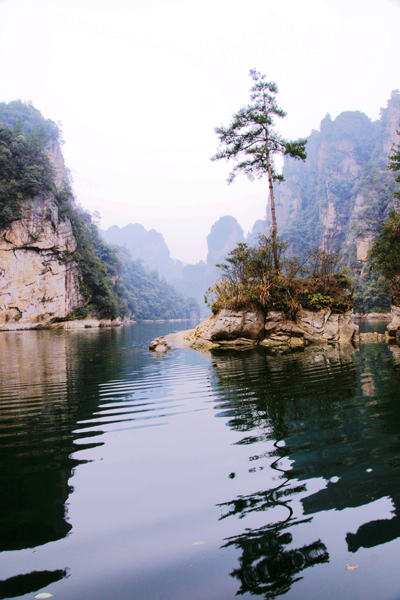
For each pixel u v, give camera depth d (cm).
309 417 384
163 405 466
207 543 180
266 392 521
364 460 268
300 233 11294
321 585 151
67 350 1405
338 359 858
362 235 7262
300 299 1433
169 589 150
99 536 188
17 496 232
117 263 8175
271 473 254
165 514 206
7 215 4141
